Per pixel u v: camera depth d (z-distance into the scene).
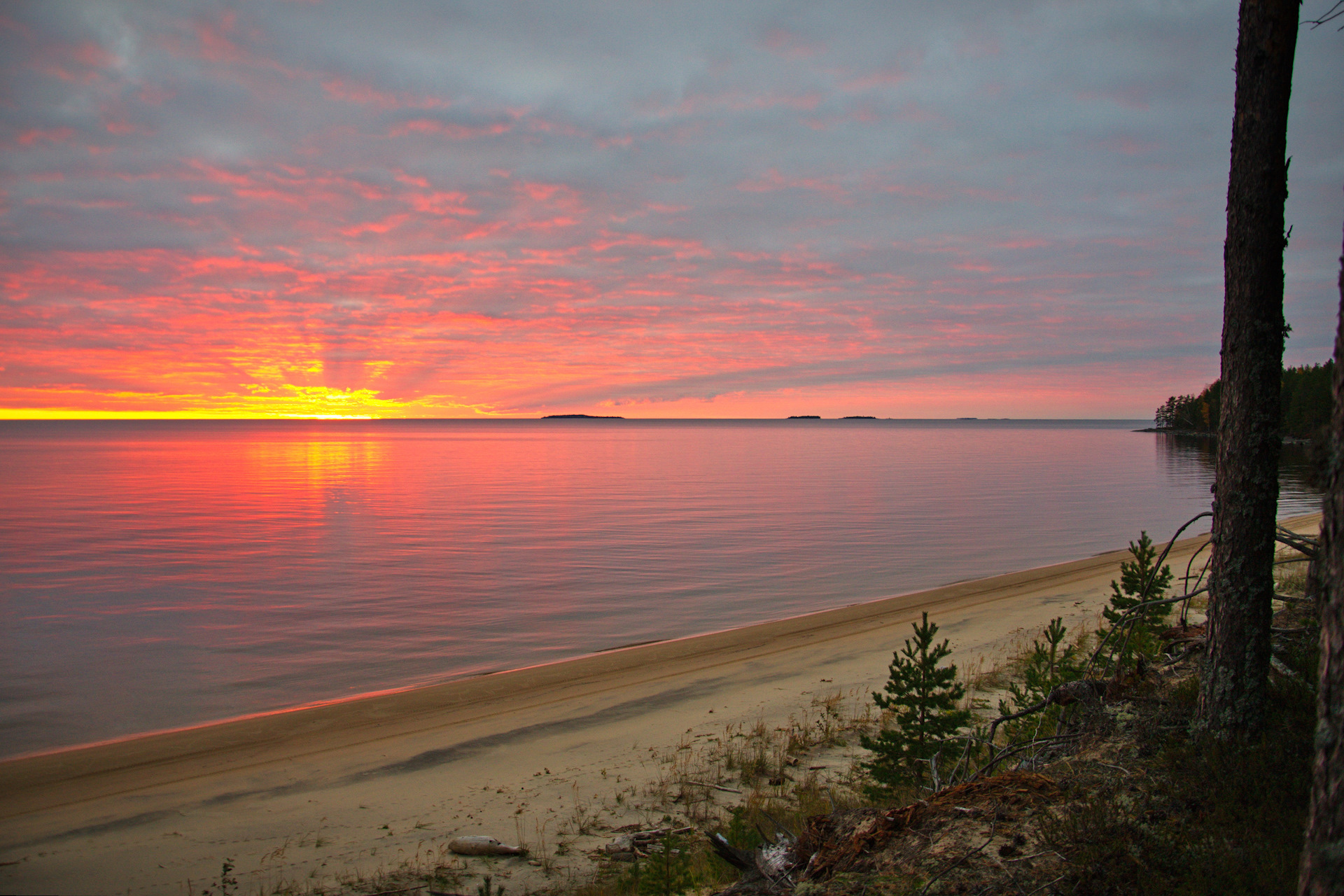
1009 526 46.25
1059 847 4.45
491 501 63.59
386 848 8.83
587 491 73.62
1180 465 111.06
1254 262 5.41
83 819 10.17
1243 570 5.37
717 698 14.76
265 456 142.00
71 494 68.94
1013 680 13.55
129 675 18.47
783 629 20.98
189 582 30.30
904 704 8.85
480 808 9.96
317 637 22.00
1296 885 3.67
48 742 13.91
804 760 10.82
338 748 12.90
